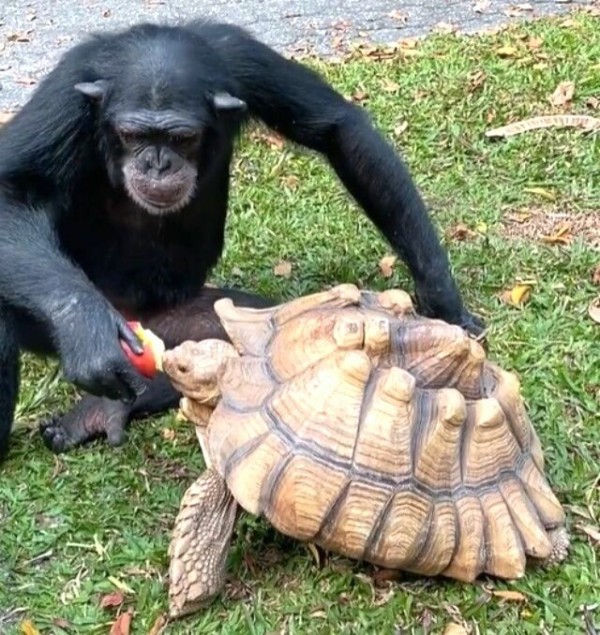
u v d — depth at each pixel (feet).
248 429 5.61
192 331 7.28
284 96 7.27
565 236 8.14
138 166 6.67
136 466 6.61
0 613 5.86
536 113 9.68
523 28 11.56
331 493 5.47
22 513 6.37
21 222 6.61
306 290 7.93
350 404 5.55
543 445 6.39
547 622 5.57
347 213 8.71
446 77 10.43
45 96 6.83
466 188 8.80
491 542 5.60
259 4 14.40
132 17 14.28
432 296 7.42
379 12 13.70
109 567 6.02
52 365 7.47
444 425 5.56
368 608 5.67
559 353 7.04
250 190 9.00
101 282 7.36
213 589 5.69
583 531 5.94
